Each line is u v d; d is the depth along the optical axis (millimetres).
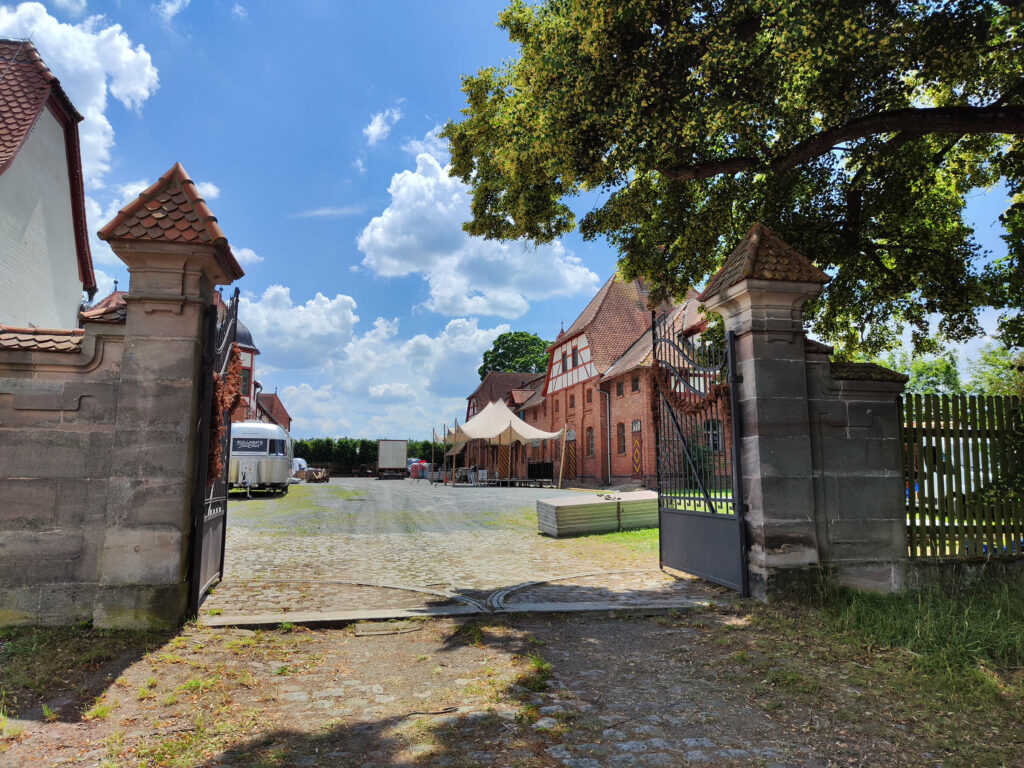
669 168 8258
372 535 13641
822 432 6930
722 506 7441
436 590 7629
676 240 10398
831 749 3361
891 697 4047
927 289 9820
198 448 5945
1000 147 9938
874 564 6816
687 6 7008
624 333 38375
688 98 7086
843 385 7000
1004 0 6109
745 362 6980
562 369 42344
